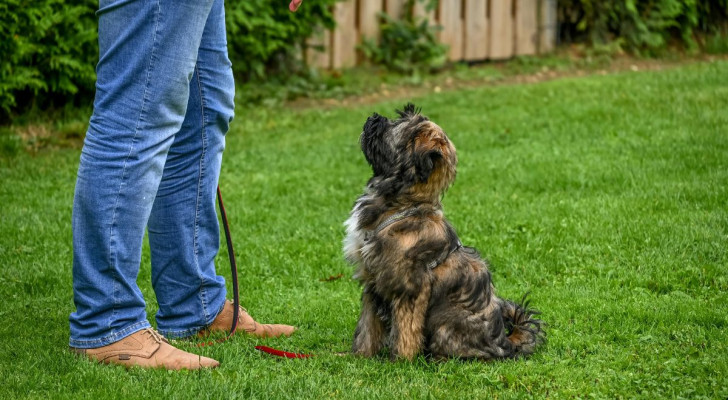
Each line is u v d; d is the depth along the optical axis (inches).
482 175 326.3
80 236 154.1
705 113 394.6
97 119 152.1
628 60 555.2
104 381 149.5
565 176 317.1
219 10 167.9
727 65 514.0
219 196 182.2
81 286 156.2
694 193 286.0
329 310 207.6
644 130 374.0
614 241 250.7
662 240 246.8
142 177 152.9
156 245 173.6
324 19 476.1
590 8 556.4
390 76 509.0
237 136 391.9
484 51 550.0
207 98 167.9
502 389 157.4
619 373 164.4
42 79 370.6
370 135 176.9
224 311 184.2
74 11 366.0
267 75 479.8
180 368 159.9
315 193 309.1
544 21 561.3
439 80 510.0
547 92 459.5
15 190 298.4
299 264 239.3
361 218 175.2
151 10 147.7
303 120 422.6
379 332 181.3
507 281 229.0
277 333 189.2
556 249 247.8
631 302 207.6
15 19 348.5
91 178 151.1
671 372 161.6
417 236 168.4
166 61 150.6
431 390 152.9
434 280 170.4
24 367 155.4
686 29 569.6
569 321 197.5
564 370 165.2
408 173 169.9
